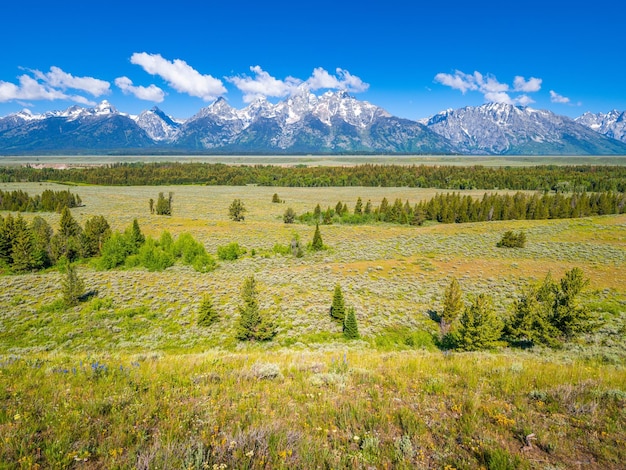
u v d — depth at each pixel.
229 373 10.19
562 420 7.01
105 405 6.98
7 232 52.97
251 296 32.44
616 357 17.80
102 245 60.31
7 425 5.96
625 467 5.46
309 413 7.11
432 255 57.72
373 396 8.21
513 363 11.65
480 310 24.83
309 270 48.69
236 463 5.19
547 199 102.06
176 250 57.53
